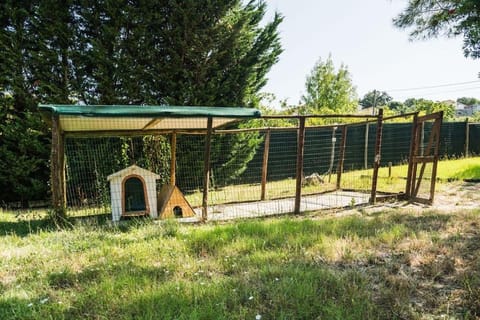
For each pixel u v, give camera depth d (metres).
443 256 3.04
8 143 7.00
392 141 12.52
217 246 3.51
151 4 7.67
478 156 13.52
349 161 11.85
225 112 4.85
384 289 2.39
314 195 8.00
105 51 7.31
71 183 7.19
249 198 7.95
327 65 19.53
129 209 5.52
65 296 2.33
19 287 2.48
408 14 7.18
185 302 2.14
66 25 7.15
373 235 3.77
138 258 3.15
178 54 8.19
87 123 5.13
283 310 2.06
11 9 6.75
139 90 7.86
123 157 7.67
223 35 8.35
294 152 10.82
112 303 2.18
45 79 7.13
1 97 6.86
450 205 5.89
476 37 5.14
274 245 3.49
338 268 2.85
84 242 3.71
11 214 5.84
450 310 2.10
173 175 6.55
